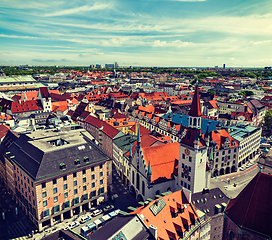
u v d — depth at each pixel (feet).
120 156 345.72
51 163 238.27
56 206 240.73
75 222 242.99
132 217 171.01
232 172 390.63
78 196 258.16
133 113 570.87
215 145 357.00
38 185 222.69
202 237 207.41
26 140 286.87
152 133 376.27
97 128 453.58
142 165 263.08
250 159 446.19
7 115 488.02
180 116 480.23
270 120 603.67
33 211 239.50
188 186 247.70
